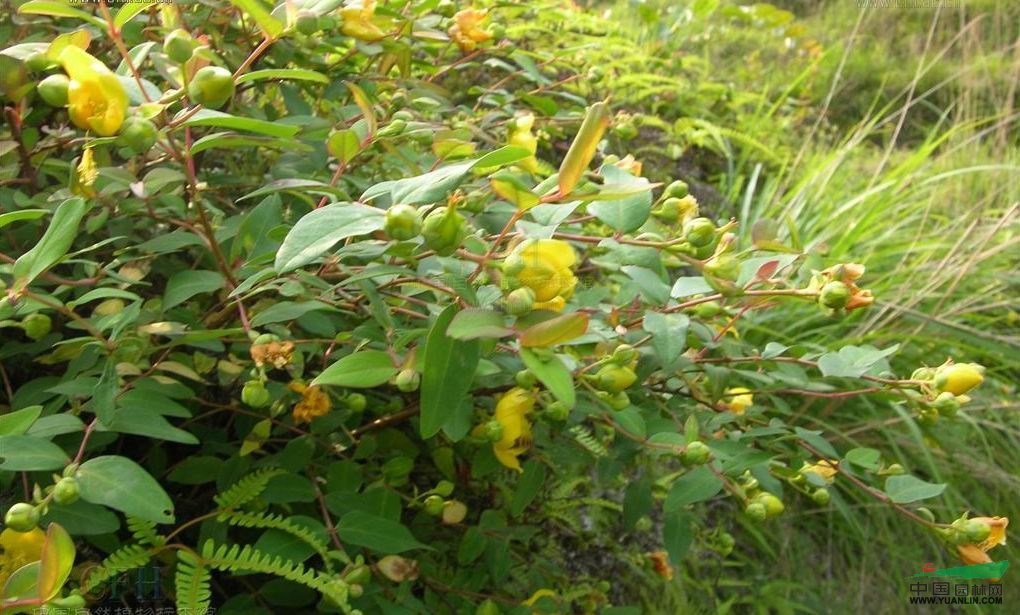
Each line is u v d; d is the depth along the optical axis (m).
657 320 0.40
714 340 0.48
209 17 0.50
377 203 0.47
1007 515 0.99
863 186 1.38
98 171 0.38
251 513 0.41
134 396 0.36
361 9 0.49
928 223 1.34
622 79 1.20
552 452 0.50
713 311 0.45
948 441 0.98
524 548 0.61
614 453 0.49
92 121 0.32
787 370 0.48
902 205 1.29
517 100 0.70
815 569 0.89
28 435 0.31
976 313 1.11
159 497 0.31
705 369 0.47
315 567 0.45
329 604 0.42
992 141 1.58
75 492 0.30
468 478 0.56
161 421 0.35
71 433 0.39
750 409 0.53
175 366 0.40
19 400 0.39
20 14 0.49
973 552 0.45
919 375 0.46
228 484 0.44
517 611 0.48
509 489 0.58
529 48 1.06
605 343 0.41
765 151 1.30
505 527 0.50
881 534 0.93
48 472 0.38
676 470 0.80
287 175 0.47
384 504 0.44
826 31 2.14
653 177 1.19
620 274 0.49
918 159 1.24
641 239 0.41
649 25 1.42
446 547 0.53
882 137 1.76
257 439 0.45
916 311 1.02
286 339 0.43
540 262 0.31
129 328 0.39
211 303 0.48
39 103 0.48
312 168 0.49
